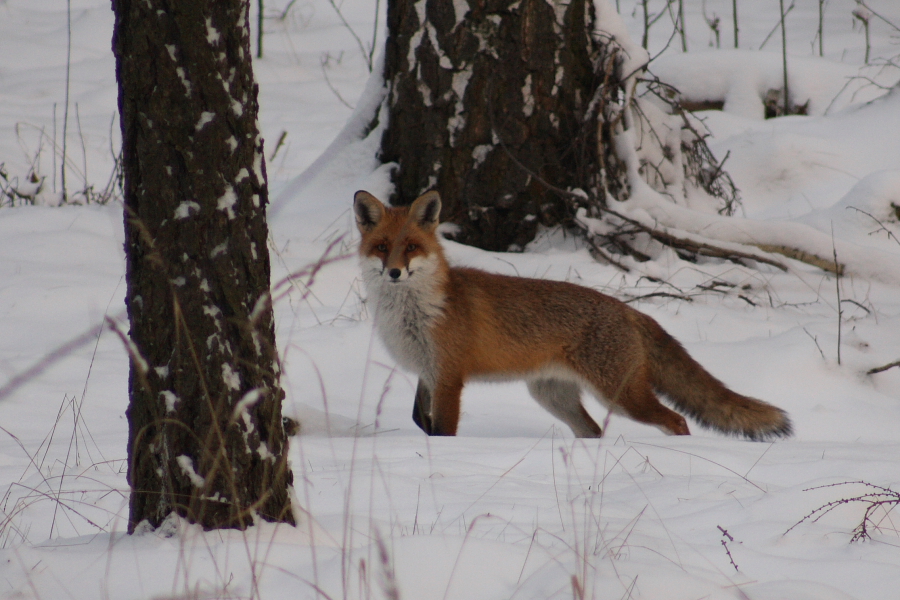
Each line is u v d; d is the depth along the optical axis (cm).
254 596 427
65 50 3241
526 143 1625
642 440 922
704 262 1719
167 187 501
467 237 1648
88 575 452
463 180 1638
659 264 1636
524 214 1648
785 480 727
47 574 452
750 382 1248
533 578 446
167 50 493
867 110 2216
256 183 526
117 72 519
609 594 421
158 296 505
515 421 1198
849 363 1280
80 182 2112
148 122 499
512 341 1115
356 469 731
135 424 529
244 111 516
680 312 1470
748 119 2334
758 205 2027
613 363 1120
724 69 2462
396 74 1686
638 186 1664
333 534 530
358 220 1096
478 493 664
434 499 624
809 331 1367
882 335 1384
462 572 457
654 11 3756
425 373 1096
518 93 1603
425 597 437
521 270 1546
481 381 1140
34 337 1249
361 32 3916
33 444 866
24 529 589
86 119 2588
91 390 1083
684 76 2473
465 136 1620
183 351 504
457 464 770
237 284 512
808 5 3756
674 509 629
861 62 2830
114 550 483
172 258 504
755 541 547
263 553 472
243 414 511
